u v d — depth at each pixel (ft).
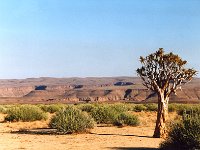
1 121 117.60
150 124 104.17
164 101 72.02
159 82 71.72
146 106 201.46
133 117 100.01
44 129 92.32
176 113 151.84
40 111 119.96
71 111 86.63
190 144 53.47
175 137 55.57
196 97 575.79
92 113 110.01
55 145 63.10
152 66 70.95
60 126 81.10
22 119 115.03
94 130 88.02
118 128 93.15
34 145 63.26
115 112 112.27
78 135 78.18
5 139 71.46
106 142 66.59
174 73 70.49
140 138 72.23
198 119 55.72
